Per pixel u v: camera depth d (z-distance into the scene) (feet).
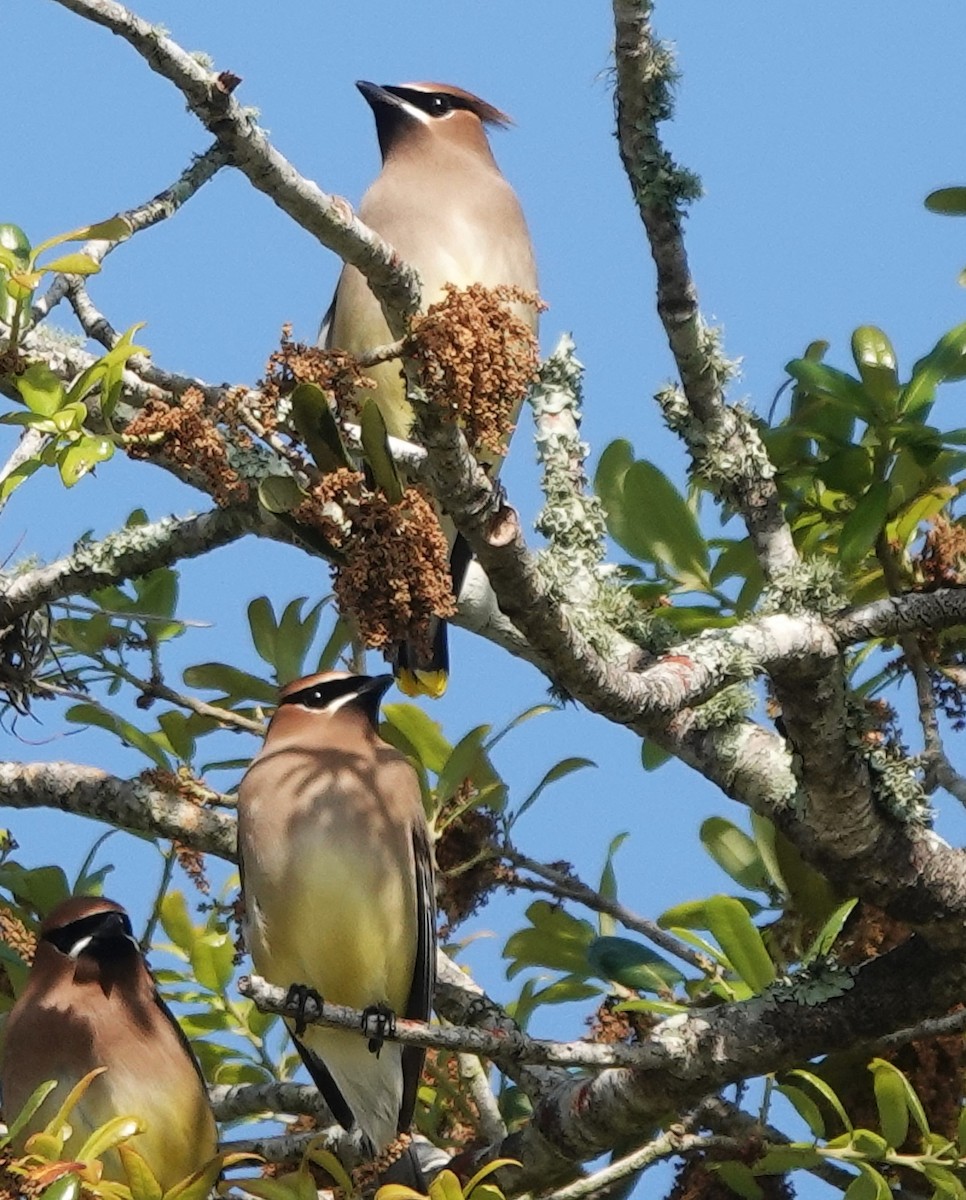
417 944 19.95
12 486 15.42
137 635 21.18
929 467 18.34
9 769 19.97
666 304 17.12
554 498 18.22
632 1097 16.71
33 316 17.76
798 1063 16.44
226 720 20.83
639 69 16.47
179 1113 19.08
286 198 14.58
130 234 15.88
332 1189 17.13
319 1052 19.39
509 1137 17.74
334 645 21.54
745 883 18.69
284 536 18.75
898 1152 17.47
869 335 18.25
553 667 15.29
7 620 19.34
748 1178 16.58
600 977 19.10
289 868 19.71
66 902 19.80
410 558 14.17
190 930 20.43
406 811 19.99
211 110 14.11
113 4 13.70
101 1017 19.20
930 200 18.80
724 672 15.94
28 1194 13.65
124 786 19.97
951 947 16.33
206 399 15.81
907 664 18.97
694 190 16.75
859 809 16.40
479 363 14.01
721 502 18.20
